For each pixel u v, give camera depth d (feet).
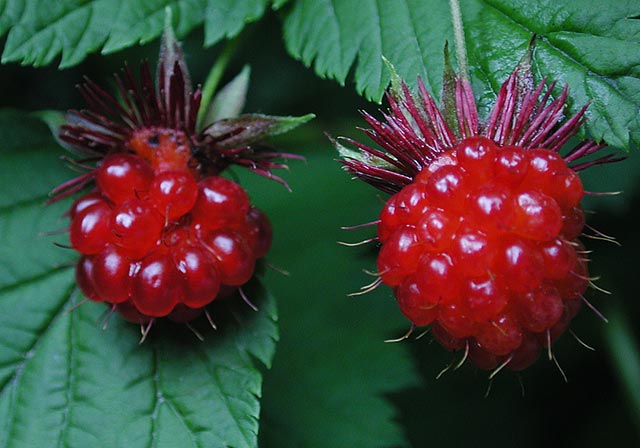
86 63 0.80
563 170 0.59
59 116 0.65
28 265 0.68
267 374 0.72
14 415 0.65
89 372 0.66
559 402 0.81
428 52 0.65
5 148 0.70
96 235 0.62
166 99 0.64
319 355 0.73
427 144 0.61
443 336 0.61
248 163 0.64
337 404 0.72
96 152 0.65
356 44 0.66
